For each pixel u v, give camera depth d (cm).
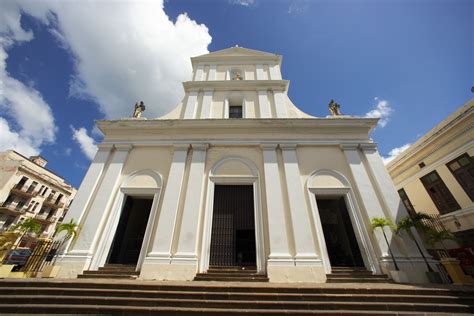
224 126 989
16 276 654
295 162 894
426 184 1205
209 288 511
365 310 448
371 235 748
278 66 1337
